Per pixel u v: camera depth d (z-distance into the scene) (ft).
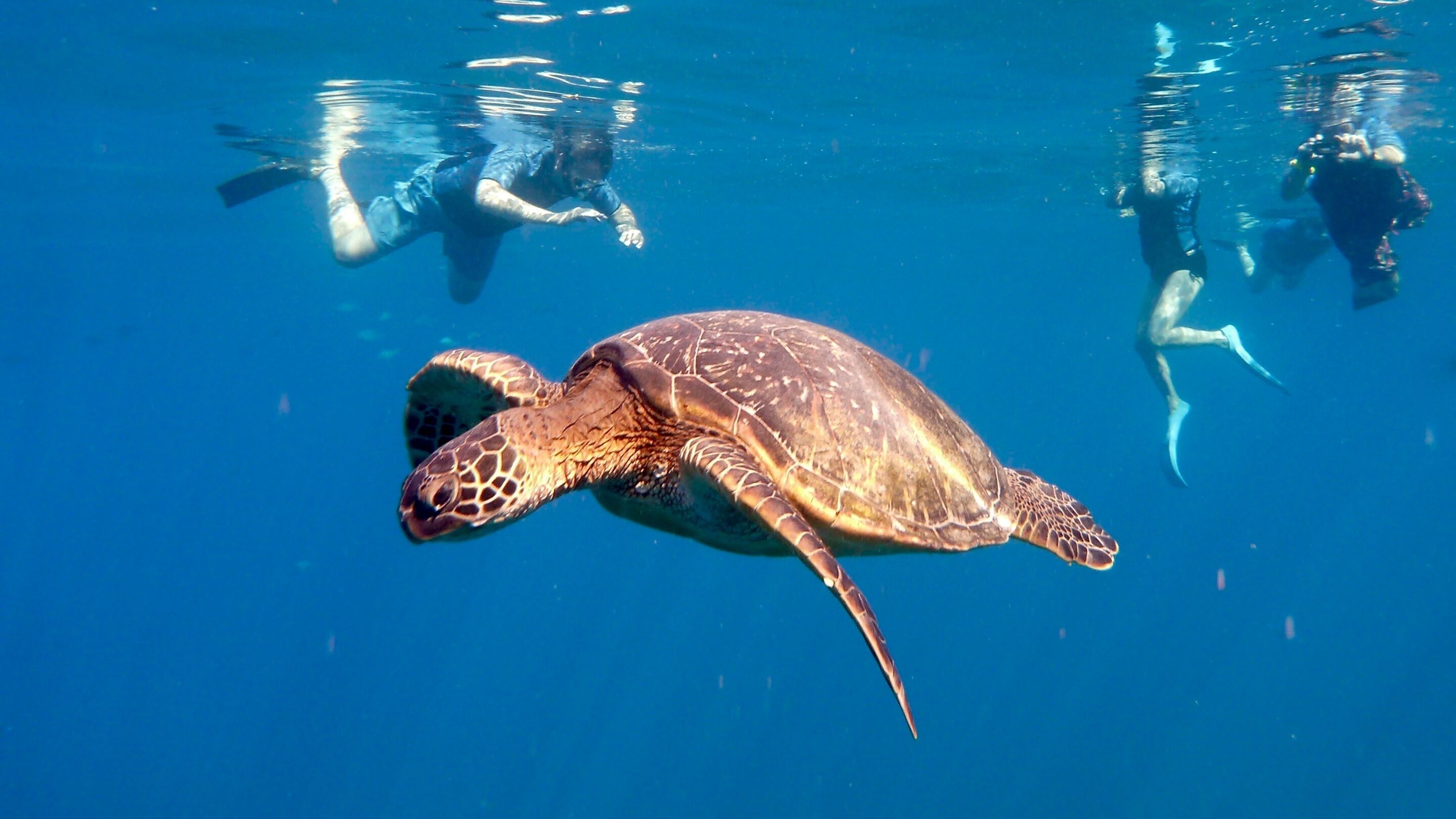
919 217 89.10
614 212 31.35
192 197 70.74
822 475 10.11
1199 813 67.92
